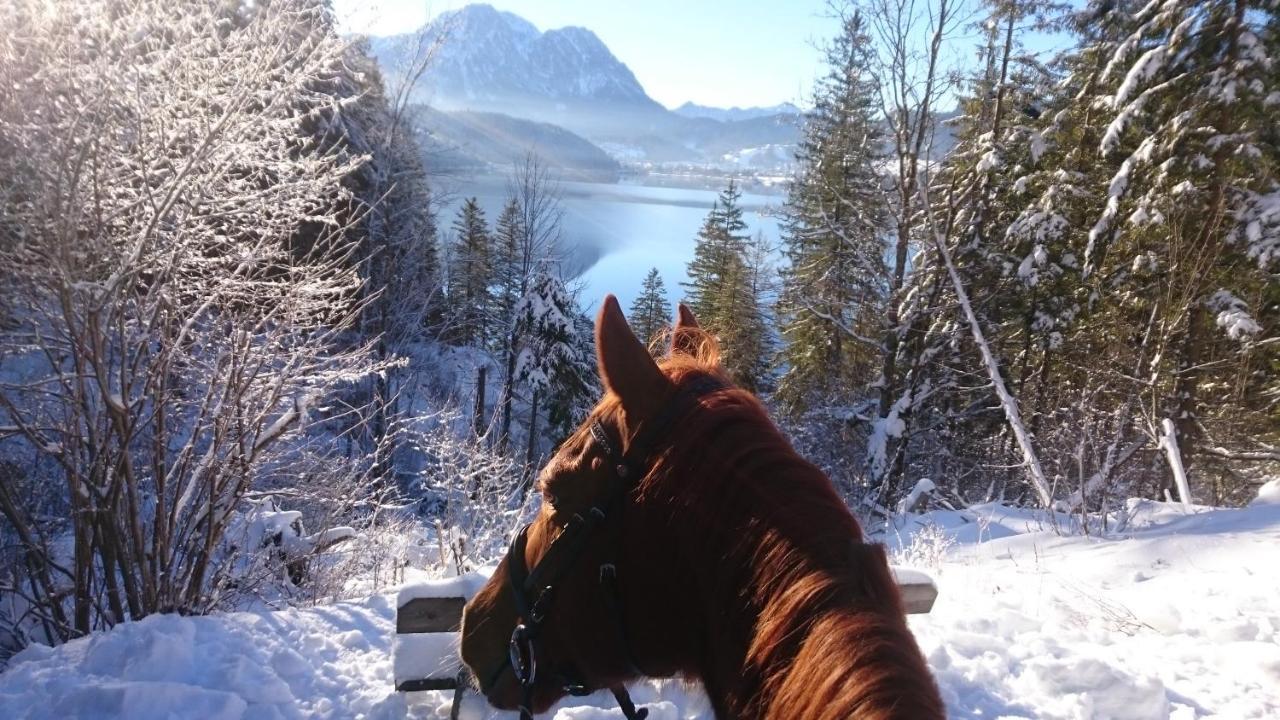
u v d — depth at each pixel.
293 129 5.94
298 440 7.16
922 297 16.81
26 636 5.13
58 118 4.62
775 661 1.11
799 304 19.58
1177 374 13.84
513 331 23.11
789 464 1.33
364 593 6.28
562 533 1.53
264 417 5.36
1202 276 13.00
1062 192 17.30
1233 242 13.22
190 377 5.55
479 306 29.92
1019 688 3.66
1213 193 13.30
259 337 5.73
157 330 5.20
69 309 4.44
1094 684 3.59
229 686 3.37
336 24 6.16
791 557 1.20
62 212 4.49
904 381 18.19
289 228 5.85
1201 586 5.55
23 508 5.41
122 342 4.73
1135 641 4.44
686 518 1.34
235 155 5.26
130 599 5.05
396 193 16.56
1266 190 13.41
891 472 16.45
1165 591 5.58
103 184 4.75
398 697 3.22
